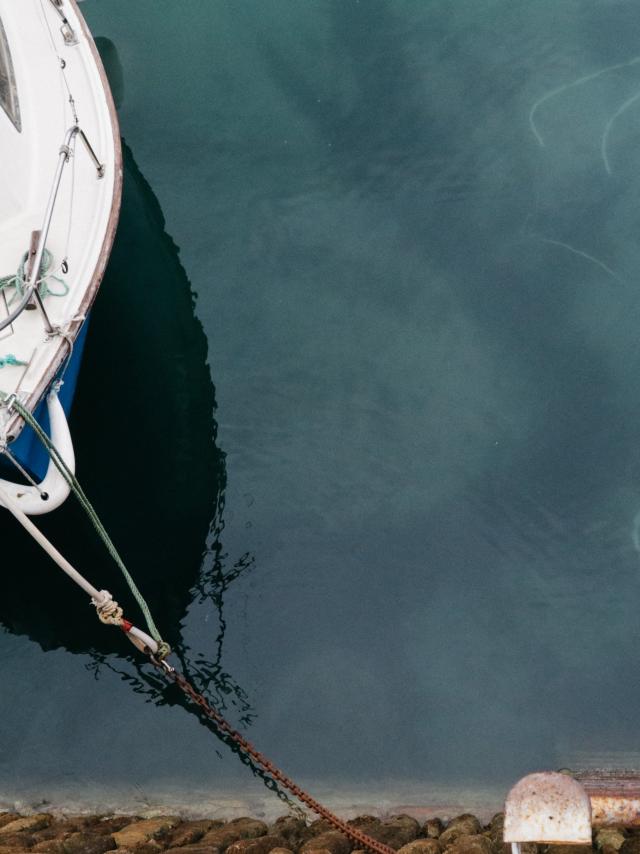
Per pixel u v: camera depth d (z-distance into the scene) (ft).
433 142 35.60
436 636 26.91
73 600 28.22
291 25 39.06
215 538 28.73
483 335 31.55
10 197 26.89
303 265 33.50
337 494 29.27
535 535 28.14
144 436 30.32
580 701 25.68
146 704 26.50
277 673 26.68
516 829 16.42
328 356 31.60
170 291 33.09
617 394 30.04
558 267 32.55
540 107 35.94
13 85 29.14
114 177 27.86
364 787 24.86
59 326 24.71
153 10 39.52
